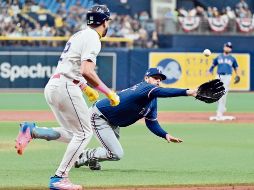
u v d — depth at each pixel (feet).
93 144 90.79
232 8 243.81
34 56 203.10
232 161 77.46
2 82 202.08
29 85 203.51
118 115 65.92
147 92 64.23
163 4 240.73
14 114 135.33
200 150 86.74
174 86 209.15
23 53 202.49
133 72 207.21
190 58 209.97
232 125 122.11
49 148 85.81
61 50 203.82
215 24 222.69
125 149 86.63
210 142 95.45
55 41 208.03
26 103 163.73
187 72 209.77
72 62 54.75
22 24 211.61
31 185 59.41
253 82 216.54
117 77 206.80
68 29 212.02
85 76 53.16
